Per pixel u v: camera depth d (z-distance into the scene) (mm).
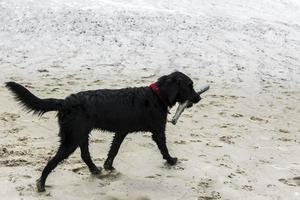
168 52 18312
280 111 12867
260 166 8547
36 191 6840
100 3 23000
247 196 7234
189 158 8680
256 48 20047
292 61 19000
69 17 20672
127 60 17109
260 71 17328
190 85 7828
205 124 11062
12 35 18453
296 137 10578
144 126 7656
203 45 19500
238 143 9805
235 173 8133
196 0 25797
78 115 6898
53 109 6859
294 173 8305
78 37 18875
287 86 15867
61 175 7512
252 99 13914
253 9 26188
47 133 9719
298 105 13648
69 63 16375
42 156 8266
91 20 20672
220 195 7203
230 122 11375
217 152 9133
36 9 21000
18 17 20047
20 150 8547
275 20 24844
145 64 16844
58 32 19125
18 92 6715
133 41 19094
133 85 14352
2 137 9273
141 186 7348
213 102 13164
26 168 7660
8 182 7066
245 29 22391
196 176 7879
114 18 21250
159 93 7652
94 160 8281
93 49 17922
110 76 15234
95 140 9406
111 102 7223
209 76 16156
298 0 29062
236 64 17797
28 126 10094
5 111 11094
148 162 8375
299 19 25766
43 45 17875
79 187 7125
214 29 21688
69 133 6887
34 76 14781
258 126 11219
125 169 8000
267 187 7633
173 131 10367
